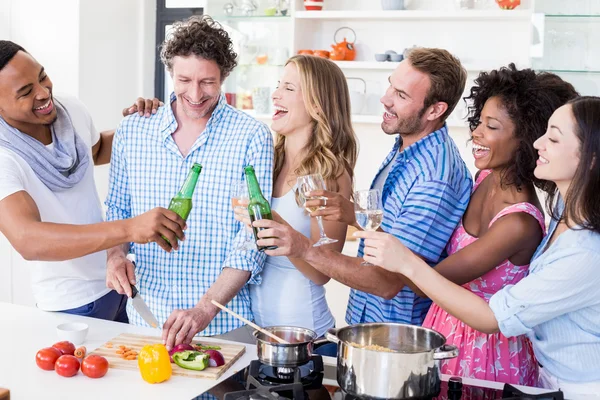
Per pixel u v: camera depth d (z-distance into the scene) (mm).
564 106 1640
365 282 1977
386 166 2293
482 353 1953
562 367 1707
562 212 1758
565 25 4008
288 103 2295
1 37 4598
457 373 1964
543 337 1729
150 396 1619
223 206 2215
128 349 1895
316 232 2258
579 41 3998
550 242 1766
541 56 4043
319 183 1946
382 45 4562
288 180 2322
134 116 2314
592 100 1607
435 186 2027
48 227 1986
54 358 1771
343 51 4438
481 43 4383
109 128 4785
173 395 1630
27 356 1862
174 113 2281
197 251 2234
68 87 4508
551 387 1736
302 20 4551
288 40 4598
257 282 2252
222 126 2256
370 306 2242
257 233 1902
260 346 1712
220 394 1598
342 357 1589
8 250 4543
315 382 1676
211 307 2035
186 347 1839
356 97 4465
